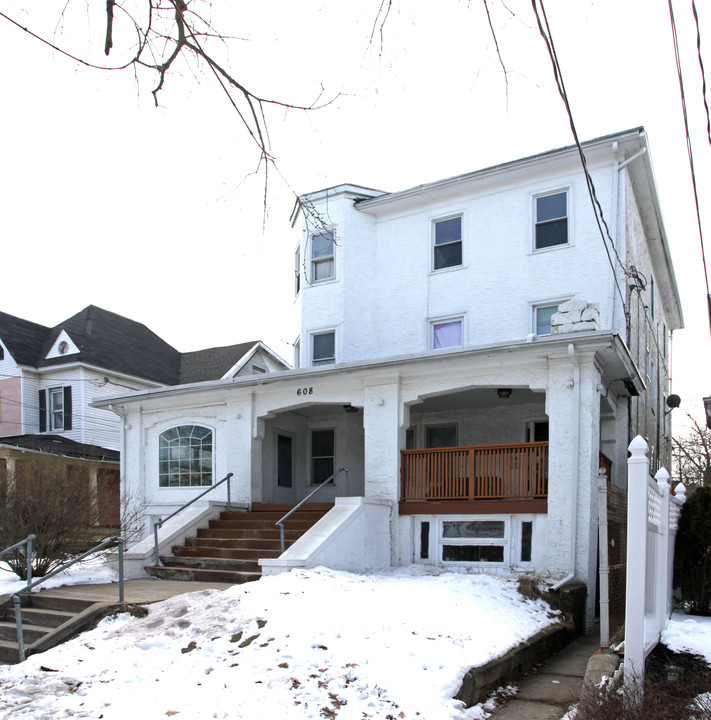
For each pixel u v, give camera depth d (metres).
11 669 7.22
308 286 19.06
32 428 26.38
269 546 12.68
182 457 16.47
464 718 5.95
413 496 13.08
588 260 16.02
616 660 6.56
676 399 19.33
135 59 5.04
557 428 11.72
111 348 28.44
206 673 6.62
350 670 6.44
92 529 14.52
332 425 17.95
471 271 17.47
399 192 18.34
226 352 32.50
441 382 13.09
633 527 6.38
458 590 9.77
